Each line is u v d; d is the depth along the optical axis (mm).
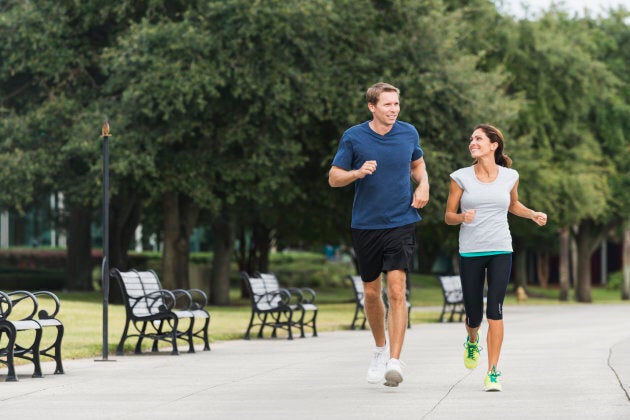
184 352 20125
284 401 11477
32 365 16875
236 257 61875
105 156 18500
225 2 39125
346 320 34969
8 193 42125
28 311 29906
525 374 14336
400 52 43938
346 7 43156
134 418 10258
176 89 38438
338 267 80375
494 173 12453
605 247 111250
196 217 46625
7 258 70500
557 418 9766
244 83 39719
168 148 41875
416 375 14359
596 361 16547
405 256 12062
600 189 64562
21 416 10477
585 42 62531
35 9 41844
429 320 37000
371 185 12172
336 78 42781
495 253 12328
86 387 13281
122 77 39719
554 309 49344
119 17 40812
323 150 45281
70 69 42312
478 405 10852
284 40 40969
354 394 12039
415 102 42719
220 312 37750
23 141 41969
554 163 60281
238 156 43438
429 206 43562
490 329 12219
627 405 10734
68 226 63062
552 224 61375
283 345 22359
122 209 48062
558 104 58750
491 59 57469
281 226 59812
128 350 20297
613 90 65062
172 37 38750
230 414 10430
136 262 70375
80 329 24906
